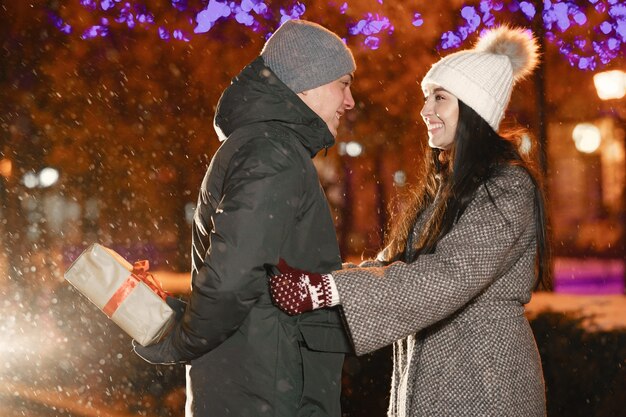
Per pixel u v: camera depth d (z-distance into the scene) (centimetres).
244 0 2492
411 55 2403
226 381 454
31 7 2483
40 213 3127
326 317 467
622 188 3294
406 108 2528
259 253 434
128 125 3081
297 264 466
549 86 2995
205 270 432
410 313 450
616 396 962
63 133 2908
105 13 2586
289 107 467
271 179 443
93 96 2819
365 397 1020
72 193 3375
